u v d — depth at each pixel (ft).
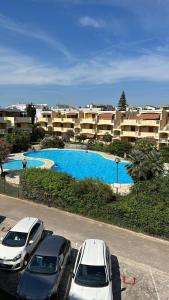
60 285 45.16
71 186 81.05
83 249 48.37
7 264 50.78
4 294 44.27
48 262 46.47
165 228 64.80
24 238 54.80
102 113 278.87
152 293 46.70
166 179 79.46
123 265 54.08
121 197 79.82
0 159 118.52
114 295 45.73
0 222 72.33
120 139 249.34
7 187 95.76
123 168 162.91
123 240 63.72
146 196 73.56
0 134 221.25
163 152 175.11
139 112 265.75
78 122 286.05
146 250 59.77
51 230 67.67
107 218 73.20
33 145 231.30
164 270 53.01
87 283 42.42
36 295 41.42
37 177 86.84
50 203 84.12
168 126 226.99
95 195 76.59
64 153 204.64
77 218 75.25
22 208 82.17
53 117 306.76
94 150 212.02
